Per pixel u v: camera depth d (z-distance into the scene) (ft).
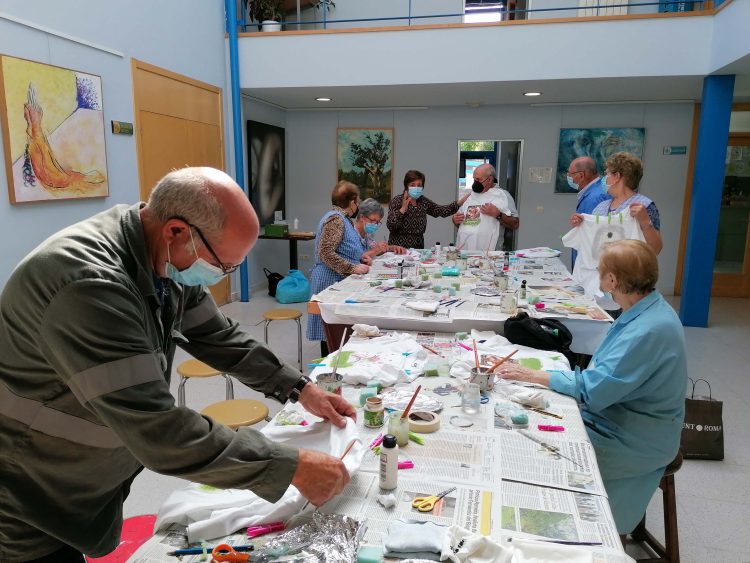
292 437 4.44
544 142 22.22
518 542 3.21
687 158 21.29
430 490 3.85
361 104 22.53
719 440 8.95
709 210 16.71
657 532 7.18
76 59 12.01
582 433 4.76
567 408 5.29
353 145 23.86
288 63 18.38
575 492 3.84
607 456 5.45
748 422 10.43
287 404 5.26
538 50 16.47
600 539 3.31
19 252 10.73
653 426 5.41
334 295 9.76
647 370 5.21
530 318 7.70
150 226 3.29
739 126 21.07
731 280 22.15
